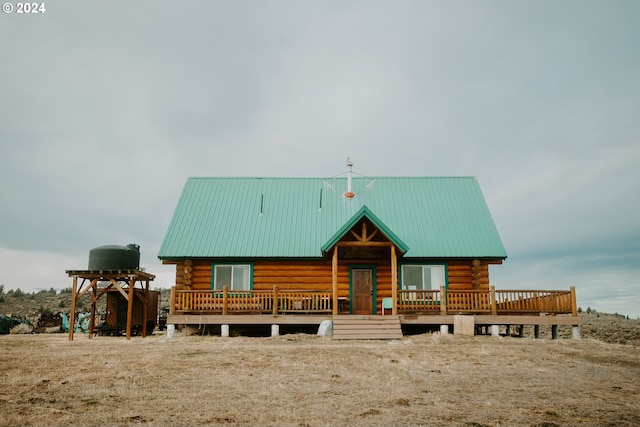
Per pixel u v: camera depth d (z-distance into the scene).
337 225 28.44
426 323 23.16
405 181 31.58
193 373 13.58
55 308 46.50
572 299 23.31
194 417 9.37
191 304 23.86
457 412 9.80
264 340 21.41
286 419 9.26
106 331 26.47
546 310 23.42
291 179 32.03
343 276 26.83
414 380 12.77
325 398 10.84
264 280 26.77
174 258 26.50
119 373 13.60
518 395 11.22
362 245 23.53
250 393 11.27
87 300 51.81
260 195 30.66
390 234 23.27
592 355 17.16
